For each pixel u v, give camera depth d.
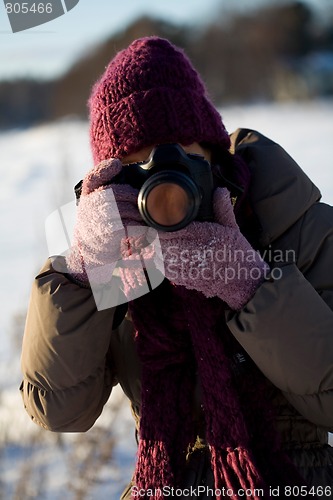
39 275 2.11
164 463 2.00
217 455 1.96
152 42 2.12
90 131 2.18
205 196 1.95
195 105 2.06
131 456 3.97
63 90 30.30
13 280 7.65
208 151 2.18
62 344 2.04
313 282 2.09
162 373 2.08
